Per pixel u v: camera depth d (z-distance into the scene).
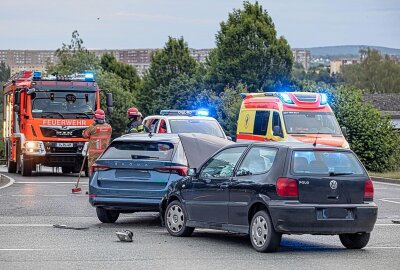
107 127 47.16
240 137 54.97
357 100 81.94
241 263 23.05
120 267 22.03
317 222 24.97
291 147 25.53
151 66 175.75
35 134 61.41
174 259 23.59
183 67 173.75
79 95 62.31
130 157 31.80
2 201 41.19
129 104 160.38
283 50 143.75
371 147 79.44
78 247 25.81
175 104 153.62
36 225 31.77
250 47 143.25
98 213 33.09
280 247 26.75
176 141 32.12
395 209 40.50
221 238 28.73
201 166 28.41
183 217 28.81
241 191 26.17
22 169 62.72
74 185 52.75
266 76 144.00
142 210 31.73
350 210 25.52
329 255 24.92
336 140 50.12
